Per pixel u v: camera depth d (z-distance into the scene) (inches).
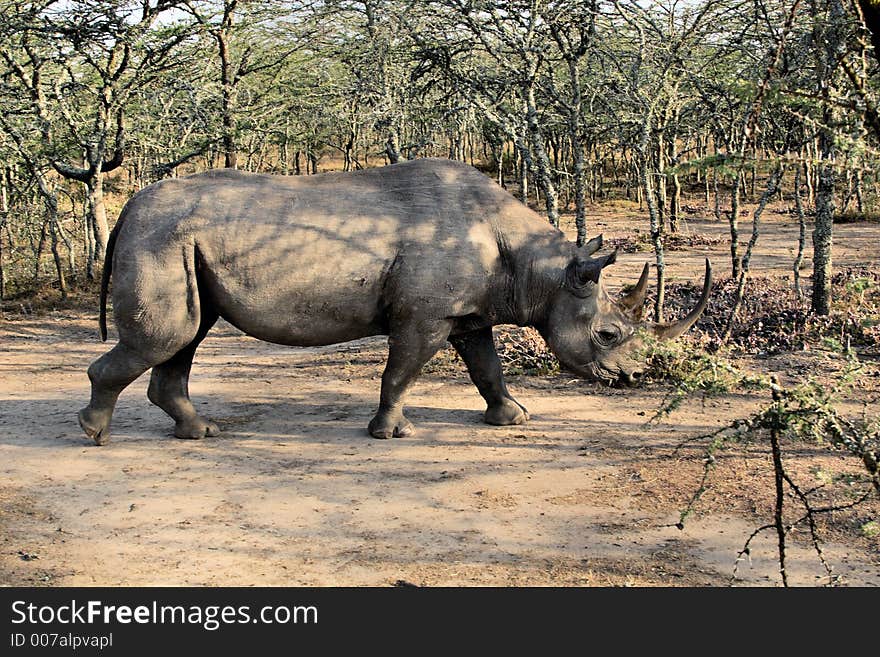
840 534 232.4
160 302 295.6
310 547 231.9
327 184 313.0
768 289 559.5
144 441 320.8
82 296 660.1
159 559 225.9
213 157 999.0
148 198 305.0
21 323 569.3
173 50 711.7
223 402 374.6
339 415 351.3
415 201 308.8
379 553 227.8
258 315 302.7
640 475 275.9
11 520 250.8
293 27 669.3
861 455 145.4
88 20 622.2
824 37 274.1
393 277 303.1
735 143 532.1
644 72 458.6
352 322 308.7
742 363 393.1
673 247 846.5
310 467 291.4
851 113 137.2
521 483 273.3
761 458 285.7
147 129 706.2
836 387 153.6
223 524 247.1
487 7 454.0
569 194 1234.0
